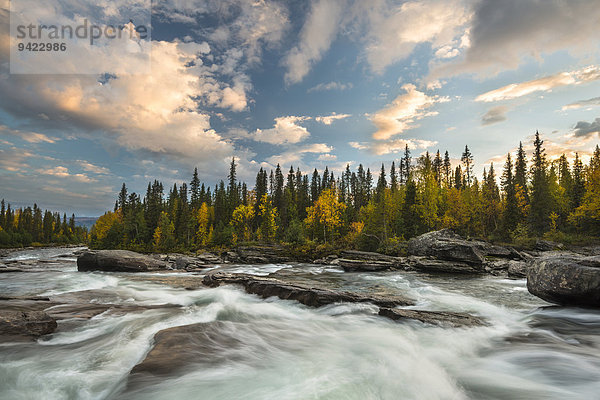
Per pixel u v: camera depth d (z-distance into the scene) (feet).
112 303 43.78
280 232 237.25
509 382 20.48
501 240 169.58
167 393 17.19
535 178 191.72
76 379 19.65
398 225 185.16
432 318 34.55
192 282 68.90
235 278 60.75
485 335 30.91
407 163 295.07
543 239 150.92
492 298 51.21
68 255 192.85
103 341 26.86
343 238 179.42
